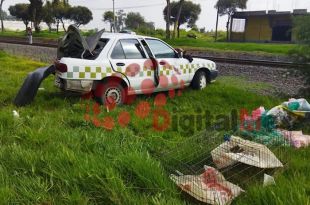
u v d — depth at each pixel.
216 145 5.18
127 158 4.36
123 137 5.71
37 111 7.40
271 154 4.60
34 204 3.63
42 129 5.65
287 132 5.87
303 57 9.18
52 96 8.69
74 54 8.41
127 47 8.52
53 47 25.36
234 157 4.48
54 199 3.71
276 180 4.17
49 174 4.10
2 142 5.26
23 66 14.88
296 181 4.07
